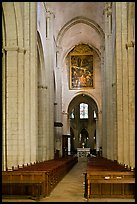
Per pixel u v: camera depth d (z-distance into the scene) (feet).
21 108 66.03
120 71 71.67
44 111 103.96
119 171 48.57
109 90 104.22
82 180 73.05
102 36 137.69
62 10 128.47
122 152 71.26
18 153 65.10
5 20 65.10
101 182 44.80
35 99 69.87
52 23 111.86
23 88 66.64
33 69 69.92
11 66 65.26
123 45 68.95
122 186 45.88
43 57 101.60
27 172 46.70
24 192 46.37
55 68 137.80
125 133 68.13
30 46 70.08
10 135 64.23
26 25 69.41
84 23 141.18
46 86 104.99
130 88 62.85
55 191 53.88
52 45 112.37
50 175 52.26
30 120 69.36
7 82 65.10
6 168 59.21
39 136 101.45
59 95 145.59
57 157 127.95
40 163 73.41
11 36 65.82
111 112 100.48
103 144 129.18
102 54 137.49
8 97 64.90
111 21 104.68
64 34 144.46
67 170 93.86
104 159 103.45
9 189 46.60
